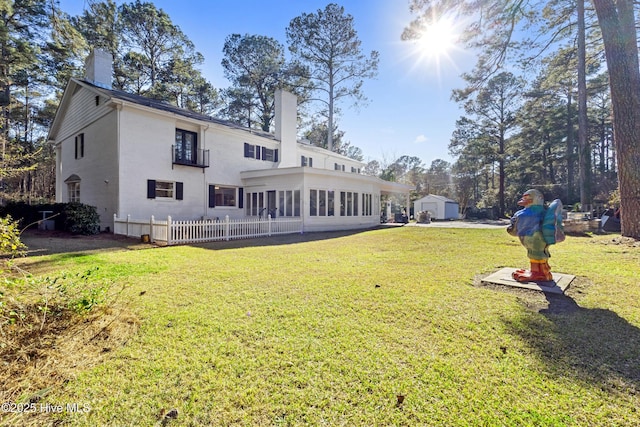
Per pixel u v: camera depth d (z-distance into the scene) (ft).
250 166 59.98
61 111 57.11
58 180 62.85
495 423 5.98
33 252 25.46
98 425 5.98
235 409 6.42
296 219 48.26
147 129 44.73
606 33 28.32
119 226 38.55
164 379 7.43
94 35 66.95
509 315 11.39
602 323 10.63
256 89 105.09
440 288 14.93
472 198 147.54
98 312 11.00
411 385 7.19
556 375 7.56
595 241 30.19
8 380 7.23
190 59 96.37
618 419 6.06
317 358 8.39
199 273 18.35
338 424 6.00
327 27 88.38
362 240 36.76
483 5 34.88
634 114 27.66
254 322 10.83
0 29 53.11
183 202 49.08
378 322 10.80
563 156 104.06
